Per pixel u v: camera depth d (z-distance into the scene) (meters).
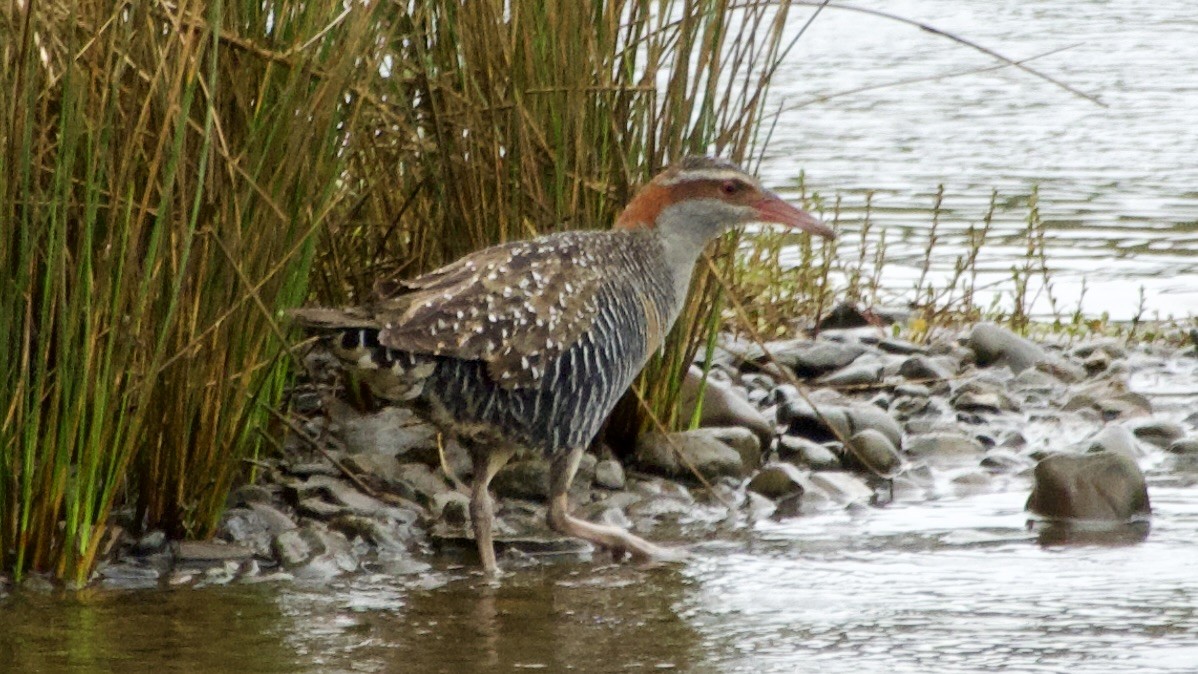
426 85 11.63
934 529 11.84
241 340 10.66
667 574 10.77
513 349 10.27
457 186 12.04
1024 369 16.23
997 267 19.86
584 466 12.55
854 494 12.71
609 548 11.21
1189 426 14.73
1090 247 20.67
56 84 10.32
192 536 10.81
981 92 31.31
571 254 10.72
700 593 10.36
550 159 11.91
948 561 11.04
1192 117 28.78
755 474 12.82
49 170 9.98
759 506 12.38
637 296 10.95
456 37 12.09
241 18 10.59
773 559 11.12
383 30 11.62
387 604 10.06
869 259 20.03
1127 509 12.05
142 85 10.34
